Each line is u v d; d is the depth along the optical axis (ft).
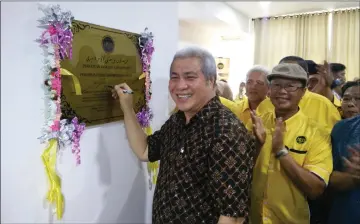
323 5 13.60
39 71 3.05
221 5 12.46
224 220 2.85
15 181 2.91
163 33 5.31
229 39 17.39
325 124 4.92
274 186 3.96
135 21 4.56
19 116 2.90
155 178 5.49
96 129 3.98
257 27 16.26
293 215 3.91
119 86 4.17
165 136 3.76
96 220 4.10
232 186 2.83
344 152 3.81
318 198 4.42
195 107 3.21
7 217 2.86
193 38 13.80
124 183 4.65
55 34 3.10
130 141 4.27
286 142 3.93
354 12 14.05
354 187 3.78
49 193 3.24
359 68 14.23
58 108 3.20
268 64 16.25
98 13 3.81
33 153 3.07
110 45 3.98
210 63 3.19
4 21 2.74
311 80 6.25
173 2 5.54
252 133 4.05
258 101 5.80
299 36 15.35
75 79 3.37
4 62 2.75
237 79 17.34
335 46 14.60
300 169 3.60
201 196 3.03
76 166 3.66
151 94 5.07
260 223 4.09
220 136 2.91
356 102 4.75
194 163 3.04
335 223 4.06
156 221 3.35
